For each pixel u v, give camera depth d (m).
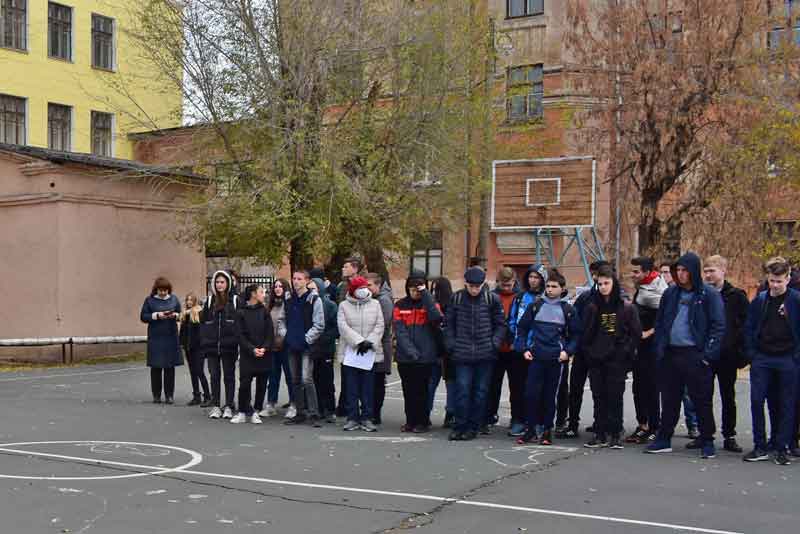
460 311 10.99
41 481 8.17
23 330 23.47
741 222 24.41
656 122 24.11
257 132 22.70
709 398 9.88
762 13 24.16
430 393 11.96
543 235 27.36
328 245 21.75
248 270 36.03
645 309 11.02
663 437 10.15
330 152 21.58
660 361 10.12
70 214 23.25
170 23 23.02
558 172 23.03
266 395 15.16
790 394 9.50
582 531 6.70
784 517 7.19
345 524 6.82
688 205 25.12
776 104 23.02
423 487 8.15
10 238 23.72
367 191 22.16
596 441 10.55
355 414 11.66
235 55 22.81
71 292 23.20
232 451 9.90
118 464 9.03
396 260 27.08
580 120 25.97
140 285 24.97
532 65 31.84
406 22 23.34
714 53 23.94
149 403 14.36
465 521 6.96
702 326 9.84
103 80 30.89
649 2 25.09
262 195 21.69
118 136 28.39
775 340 9.54
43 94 38.22
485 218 26.23
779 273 9.52
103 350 24.27
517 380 11.29
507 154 27.08
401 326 11.55
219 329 12.56
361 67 23.27
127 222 24.67
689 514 7.25
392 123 23.06
